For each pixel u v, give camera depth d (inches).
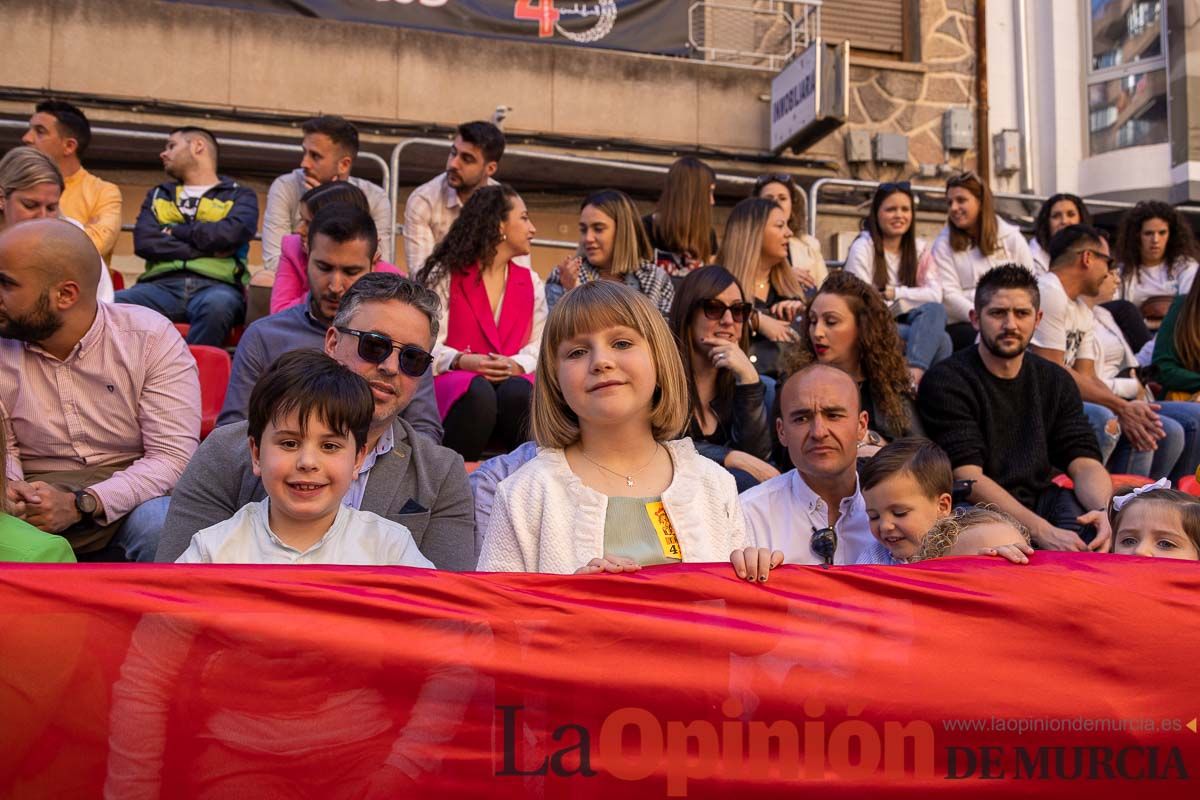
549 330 107.4
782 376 181.5
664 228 231.5
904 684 82.7
